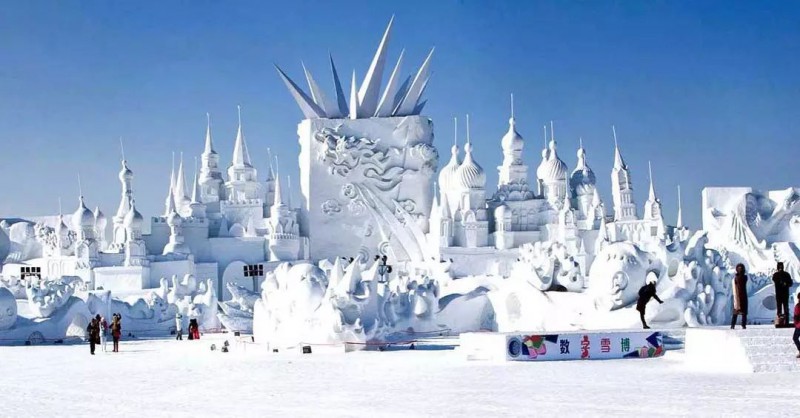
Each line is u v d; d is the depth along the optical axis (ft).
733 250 228.22
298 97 346.13
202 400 83.87
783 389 79.00
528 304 173.37
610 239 289.12
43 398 89.40
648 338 117.70
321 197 338.54
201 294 245.86
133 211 306.96
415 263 323.78
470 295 191.01
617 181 368.27
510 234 338.95
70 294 209.67
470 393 82.58
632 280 152.56
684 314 146.82
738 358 96.94
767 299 165.48
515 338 113.91
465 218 335.67
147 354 151.53
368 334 146.10
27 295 224.74
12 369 126.62
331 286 148.97
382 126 344.28
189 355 145.79
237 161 371.35
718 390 79.25
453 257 319.68
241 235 337.72
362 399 80.89
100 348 173.17
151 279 301.43
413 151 343.87
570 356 114.73
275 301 156.15
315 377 102.37
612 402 73.82
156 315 227.20
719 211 237.04
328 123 341.00
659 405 71.36
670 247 154.10
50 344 195.83
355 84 349.61
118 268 293.43
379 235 338.54
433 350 142.41
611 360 113.19
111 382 103.24
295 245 329.52
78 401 86.07
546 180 373.20
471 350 119.55
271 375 106.32
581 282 174.60
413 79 353.72
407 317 183.42
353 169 339.57
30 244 333.83
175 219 319.88
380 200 340.80
